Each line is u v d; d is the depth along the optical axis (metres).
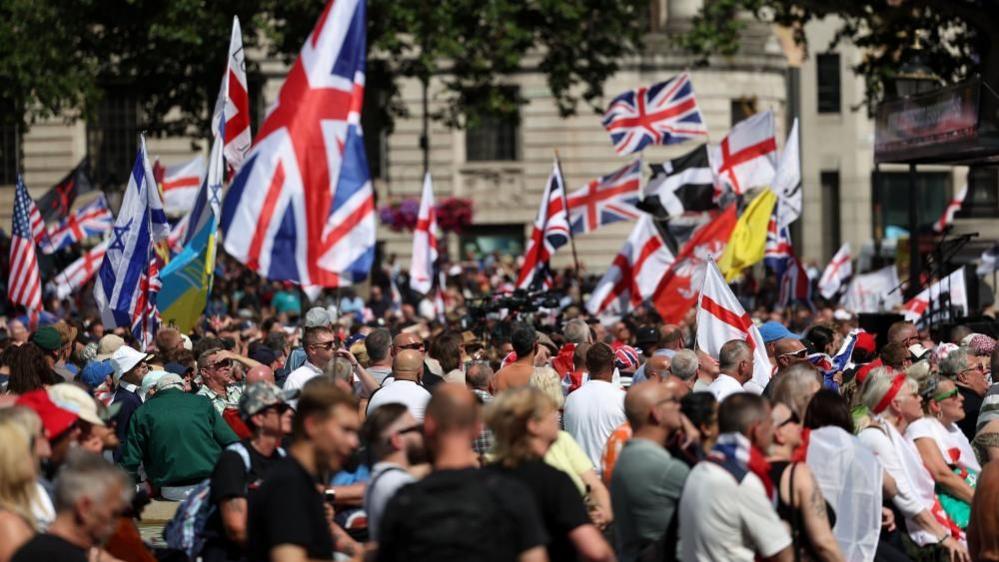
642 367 44.16
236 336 64.25
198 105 122.19
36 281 69.69
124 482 23.64
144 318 52.41
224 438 37.50
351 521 31.72
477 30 118.38
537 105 175.00
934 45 107.19
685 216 79.75
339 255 42.06
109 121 169.25
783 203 79.81
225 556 29.70
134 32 117.31
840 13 107.62
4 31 115.25
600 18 125.12
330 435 24.75
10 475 23.98
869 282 94.62
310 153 41.97
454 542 21.36
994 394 39.38
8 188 171.75
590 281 131.50
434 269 93.38
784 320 81.69
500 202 175.75
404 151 174.38
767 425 27.20
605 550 25.22
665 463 28.16
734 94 175.75
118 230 52.66
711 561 26.70
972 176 99.50
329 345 41.34
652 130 90.06
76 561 23.11
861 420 34.97
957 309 69.06
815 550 27.84
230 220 41.72
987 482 31.00
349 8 42.25
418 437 27.00
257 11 113.75
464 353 54.16
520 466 25.52
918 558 34.19
